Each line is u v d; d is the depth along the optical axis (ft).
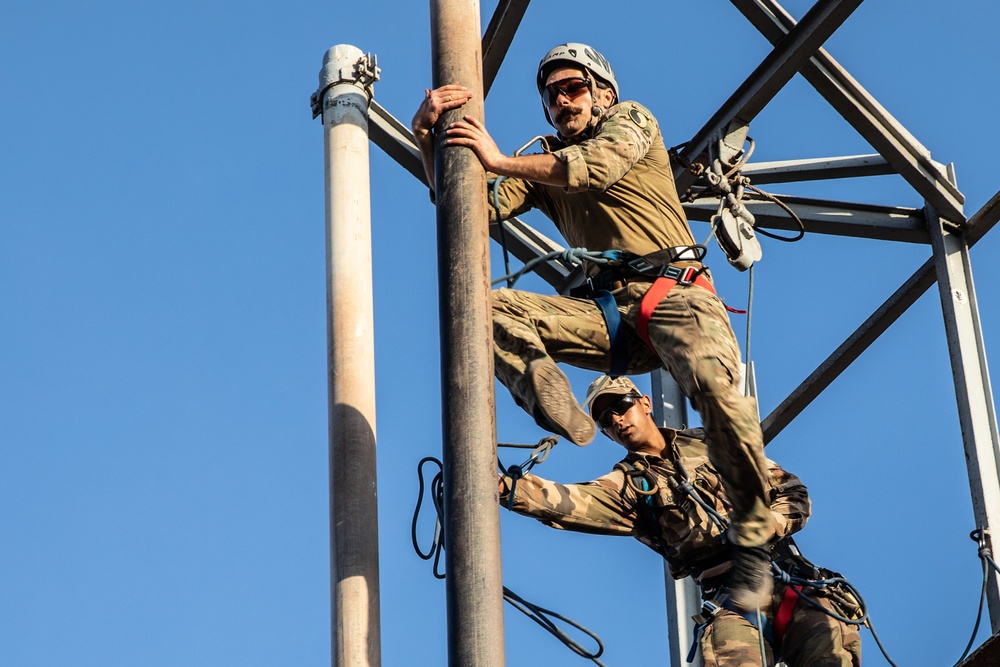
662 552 29.96
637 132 26.61
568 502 29.40
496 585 21.53
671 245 26.89
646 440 30.78
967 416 34.73
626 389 31.09
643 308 25.93
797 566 29.22
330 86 31.40
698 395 25.13
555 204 28.14
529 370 25.26
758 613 26.81
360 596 26.37
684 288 26.13
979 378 35.22
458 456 22.20
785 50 34.30
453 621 21.36
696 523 29.50
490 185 27.91
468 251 23.61
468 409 22.47
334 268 29.55
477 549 21.65
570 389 25.30
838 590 28.99
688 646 35.58
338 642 26.07
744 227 29.27
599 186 26.02
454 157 24.44
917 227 37.55
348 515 27.07
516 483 28.63
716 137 34.47
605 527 29.73
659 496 29.76
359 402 28.19
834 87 35.65
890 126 36.45
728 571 29.25
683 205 37.55
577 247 27.53
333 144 30.76
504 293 26.55
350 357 28.60
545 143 27.61
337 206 30.09
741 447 24.88
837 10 33.22
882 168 38.22
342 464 27.58
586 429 25.30
